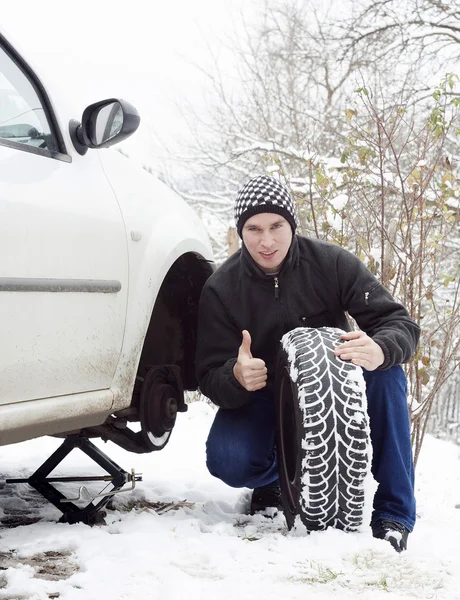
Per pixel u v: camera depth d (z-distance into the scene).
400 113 4.67
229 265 2.85
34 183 2.28
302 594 1.81
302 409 2.25
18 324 2.14
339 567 2.00
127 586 1.91
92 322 2.46
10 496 3.08
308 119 13.59
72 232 2.37
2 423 2.09
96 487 3.36
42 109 2.51
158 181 3.15
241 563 2.07
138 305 2.69
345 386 2.25
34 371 2.22
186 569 2.02
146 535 2.34
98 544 2.26
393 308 2.64
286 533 2.57
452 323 4.14
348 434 2.22
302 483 2.25
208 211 13.70
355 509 2.25
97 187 2.60
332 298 2.75
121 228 2.62
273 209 2.61
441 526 3.05
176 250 2.90
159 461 4.15
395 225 4.14
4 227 2.09
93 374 2.50
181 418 5.30
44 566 2.11
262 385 2.56
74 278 2.36
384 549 2.14
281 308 2.74
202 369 2.82
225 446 2.79
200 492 3.39
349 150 4.45
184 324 3.26
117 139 2.54
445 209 4.42
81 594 1.85
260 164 12.77
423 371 3.99
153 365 3.01
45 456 4.10
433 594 1.85
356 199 4.59
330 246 2.78
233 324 2.80
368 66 11.91
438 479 4.23
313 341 2.38
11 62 2.45
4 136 2.30
